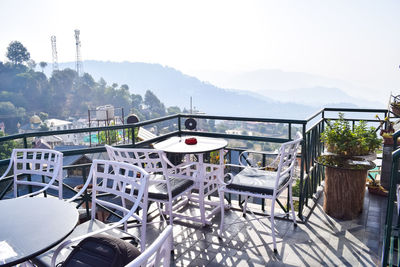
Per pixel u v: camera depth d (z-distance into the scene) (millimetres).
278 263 2482
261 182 2824
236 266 2453
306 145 3398
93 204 2096
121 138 10672
